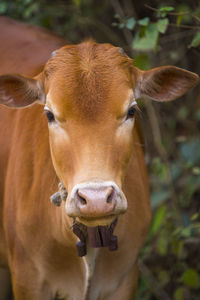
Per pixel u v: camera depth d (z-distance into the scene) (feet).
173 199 42.60
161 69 27.81
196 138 47.11
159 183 45.27
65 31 54.19
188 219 41.75
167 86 28.68
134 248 31.50
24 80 28.02
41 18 52.06
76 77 25.61
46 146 31.63
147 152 49.21
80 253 27.66
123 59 26.94
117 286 32.37
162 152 43.83
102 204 22.85
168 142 48.08
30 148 32.71
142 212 31.55
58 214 29.27
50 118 26.12
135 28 51.16
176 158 47.98
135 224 30.99
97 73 25.75
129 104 25.62
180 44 50.29
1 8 49.93
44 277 31.83
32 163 32.30
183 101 52.03
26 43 39.88
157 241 42.47
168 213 42.09
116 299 32.73
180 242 39.06
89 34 54.70
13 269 33.06
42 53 38.22
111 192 23.26
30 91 28.25
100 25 52.49
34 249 31.40
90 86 25.30
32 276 32.14
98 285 31.35
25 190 31.94
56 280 31.73
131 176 31.04
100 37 55.36
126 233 30.42
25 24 43.47
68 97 25.21
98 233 26.94
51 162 30.89
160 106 50.14
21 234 31.76
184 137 47.98
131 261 31.78
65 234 29.17
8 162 34.22
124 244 30.71
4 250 36.42
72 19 53.11
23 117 34.30
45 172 31.01
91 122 24.85
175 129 51.26
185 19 46.19
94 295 31.40
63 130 25.40
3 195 34.73
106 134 24.77
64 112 25.17
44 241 30.81
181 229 38.42
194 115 50.49
